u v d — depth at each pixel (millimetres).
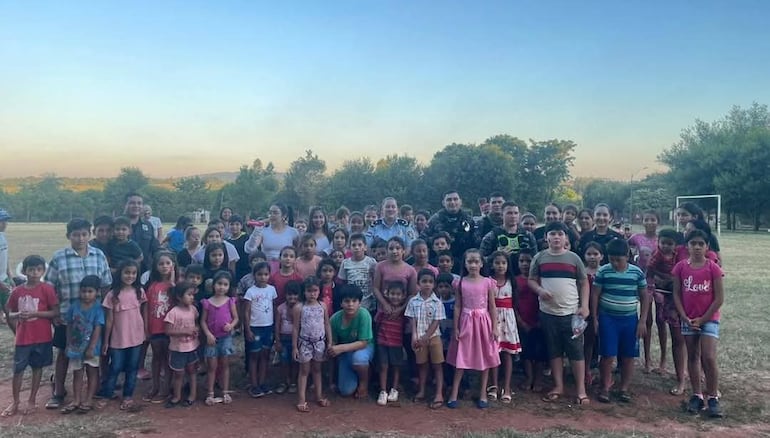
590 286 6398
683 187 53094
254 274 6406
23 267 5590
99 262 6098
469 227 7688
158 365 6062
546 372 6980
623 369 6047
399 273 6406
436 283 6406
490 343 5855
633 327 5965
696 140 55375
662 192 57031
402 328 6195
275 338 6301
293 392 6270
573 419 5449
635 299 6012
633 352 5953
